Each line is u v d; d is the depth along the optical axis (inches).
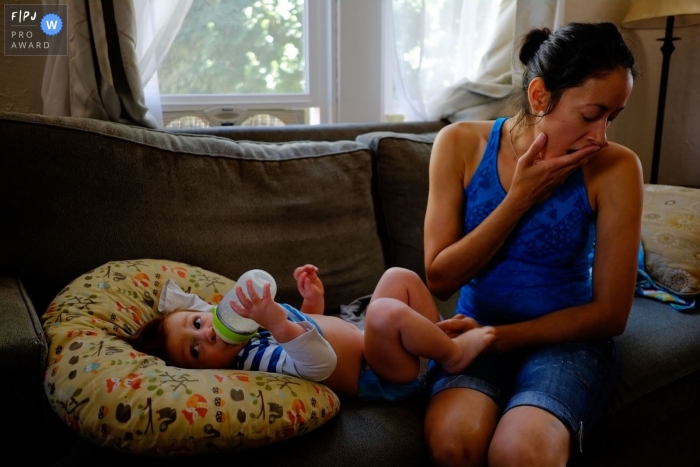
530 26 87.2
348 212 63.7
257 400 37.5
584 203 45.6
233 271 55.5
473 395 42.1
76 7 60.3
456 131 50.4
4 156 47.5
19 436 37.4
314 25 87.0
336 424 41.8
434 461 40.1
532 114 44.9
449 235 48.3
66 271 49.3
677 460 56.9
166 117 80.0
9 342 36.3
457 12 88.9
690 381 53.7
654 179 99.2
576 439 39.9
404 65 86.6
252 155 59.9
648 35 107.7
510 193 44.0
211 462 36.6
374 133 71.4
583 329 45.1
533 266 47.2
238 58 83.6
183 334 44.4
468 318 47.4
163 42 70.5
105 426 34.9
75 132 50.6
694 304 61.0
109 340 40.8
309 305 50.9
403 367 44.3
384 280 50.3
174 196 53.8
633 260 44.8
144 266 50.1
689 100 108.0
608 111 41.2
